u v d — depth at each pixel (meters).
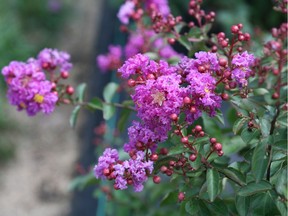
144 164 0.66
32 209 2.07
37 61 0.91
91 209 1.66
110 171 0.67
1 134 2.39
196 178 0.71
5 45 2.68
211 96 0.65
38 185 2.17
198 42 0.85
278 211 0.68
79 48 3.01
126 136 1.56
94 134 1.98
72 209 1.71
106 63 1.40
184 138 0.66
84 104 0.94
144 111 0.65
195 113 0.65
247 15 2.07
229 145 0.87
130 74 0.67
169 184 1.15
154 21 0.91
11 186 2.17
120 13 1.09
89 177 1.19
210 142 0.69
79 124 2.43
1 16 2.84
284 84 0.73
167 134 0.69
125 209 1.20
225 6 2.09
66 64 0.92
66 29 3.18
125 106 0.93
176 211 1.13
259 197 0.68
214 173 0.67
